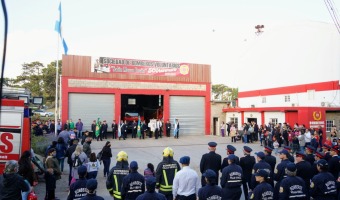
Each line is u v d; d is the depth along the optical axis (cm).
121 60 2916
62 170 1316
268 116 2862
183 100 3186
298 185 582
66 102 2722
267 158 881
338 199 683
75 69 2759
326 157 945
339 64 2688
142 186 607
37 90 5388
